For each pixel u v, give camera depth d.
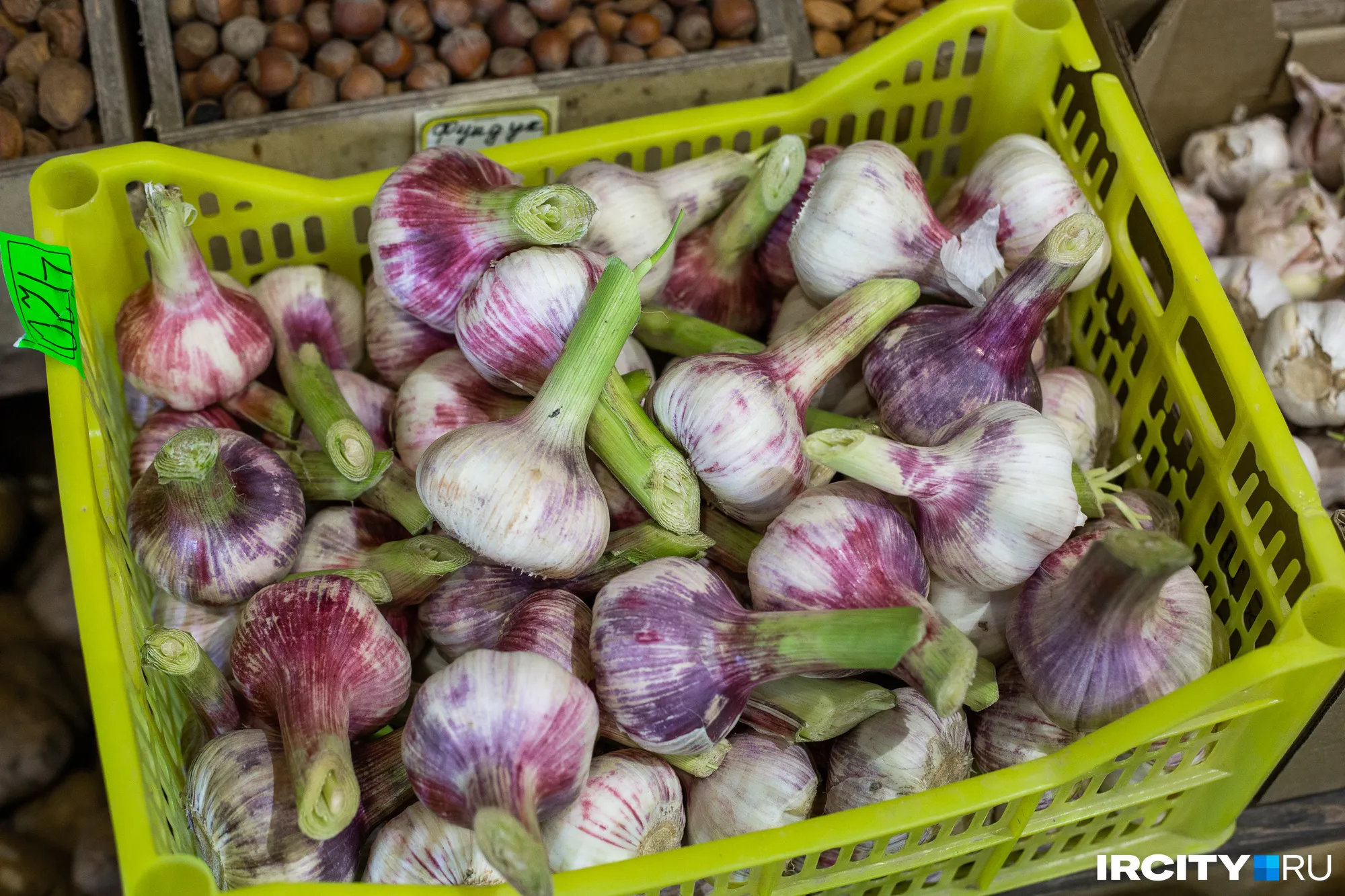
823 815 0.63
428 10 0.90
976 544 0.66
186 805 0.65
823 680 0.66
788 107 0.78
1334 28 0.90
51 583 0.84
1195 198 0.92
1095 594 0.63
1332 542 0.66
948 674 0.62
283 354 0.75
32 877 0.77
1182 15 0.87
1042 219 0.73
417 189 0.70
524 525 0.64
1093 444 0.76
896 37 0.78
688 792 0.68
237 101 0.87
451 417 0.71
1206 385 0.73
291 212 0.76
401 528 0.72
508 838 0.58
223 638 0.70
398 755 0.66
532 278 0.67
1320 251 0.88
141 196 0.80
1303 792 0.75
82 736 0.81
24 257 0.65
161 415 0.73
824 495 0.67
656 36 0.92
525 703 0.61
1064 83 0.79
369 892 0.59
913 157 0.83
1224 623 0.72
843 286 0.72
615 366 0.68
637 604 0.64
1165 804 0.70
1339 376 0.82
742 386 0.67
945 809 0.62
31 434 0.89
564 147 0.77
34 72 0.87
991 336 0.69
